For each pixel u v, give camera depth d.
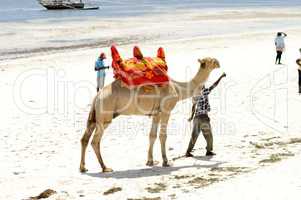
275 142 15.79
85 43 50.62
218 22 74.50
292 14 90.69
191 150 14.57
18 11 108.00
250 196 9.52
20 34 59.75
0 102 23.56
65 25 70.75
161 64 13.46
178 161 14.09
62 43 51.00
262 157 13.71
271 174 11.02
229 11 99.69
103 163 13.36
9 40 54.03
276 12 96.69
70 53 42.34
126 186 11.77
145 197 10.62
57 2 113.50
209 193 10.16
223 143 16.05
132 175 12.84
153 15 89.75
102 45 48.47
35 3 142.50
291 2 144.38
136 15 90.25
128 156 15.02
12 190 12.16
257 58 36.03
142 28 65.62
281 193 9.45
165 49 43.06
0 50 46.34
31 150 16.03
